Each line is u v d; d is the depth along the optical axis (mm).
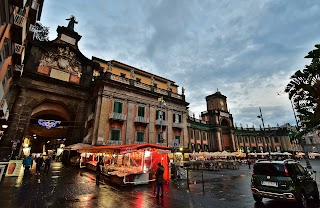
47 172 16203
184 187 11109
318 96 4371
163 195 8906
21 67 14938
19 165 14008
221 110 51094
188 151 27703
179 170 15234
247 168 26156
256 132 57781
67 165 24312
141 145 12086
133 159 15047
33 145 40719
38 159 14859
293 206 6930
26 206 6672
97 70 29406
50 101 24047
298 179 6719
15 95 21359
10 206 6605
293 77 4949
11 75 14367
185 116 30453
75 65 27281
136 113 24734
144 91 25969
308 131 5129
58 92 24500
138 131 24156
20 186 10109
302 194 6535
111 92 23312
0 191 8773
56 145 38375
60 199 7762
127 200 7863
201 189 10492
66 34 27859
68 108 25281
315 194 7574
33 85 22656
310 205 7098
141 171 12102
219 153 30688
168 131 27062
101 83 23156
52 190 9414
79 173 16703
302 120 5156
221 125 51062
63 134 31891
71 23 30406
